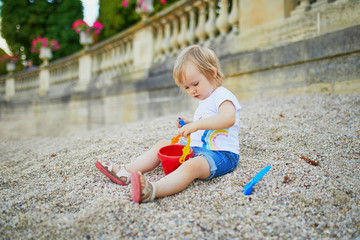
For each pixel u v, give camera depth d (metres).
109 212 1.38
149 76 6.45
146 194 1.44
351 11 3.19
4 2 16.48
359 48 2.95
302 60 3.49
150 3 6.68
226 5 5.04
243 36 4.56
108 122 7.76
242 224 1.29
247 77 4.25
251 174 1.79
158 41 6.56
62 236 1.24
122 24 9.78
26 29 16.39
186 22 5.92
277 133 2.48
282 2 4.00
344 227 1.28
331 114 2.74
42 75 12.37
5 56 15.60
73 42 16.42
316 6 3.75
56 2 16.45
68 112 9.87
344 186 1.59
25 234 1.28
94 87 8.75
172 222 1.30
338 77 3.20
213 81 1.85
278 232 1.23
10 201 1.61
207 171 1.67
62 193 1.67
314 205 1.43
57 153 2.67
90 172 2.00
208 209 1.41
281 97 3.71
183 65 1.78
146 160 1.86
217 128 1.67
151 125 3.46
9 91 15.16
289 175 1.73
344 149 2.05
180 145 1.91
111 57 8.37
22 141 4.59
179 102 5.26
